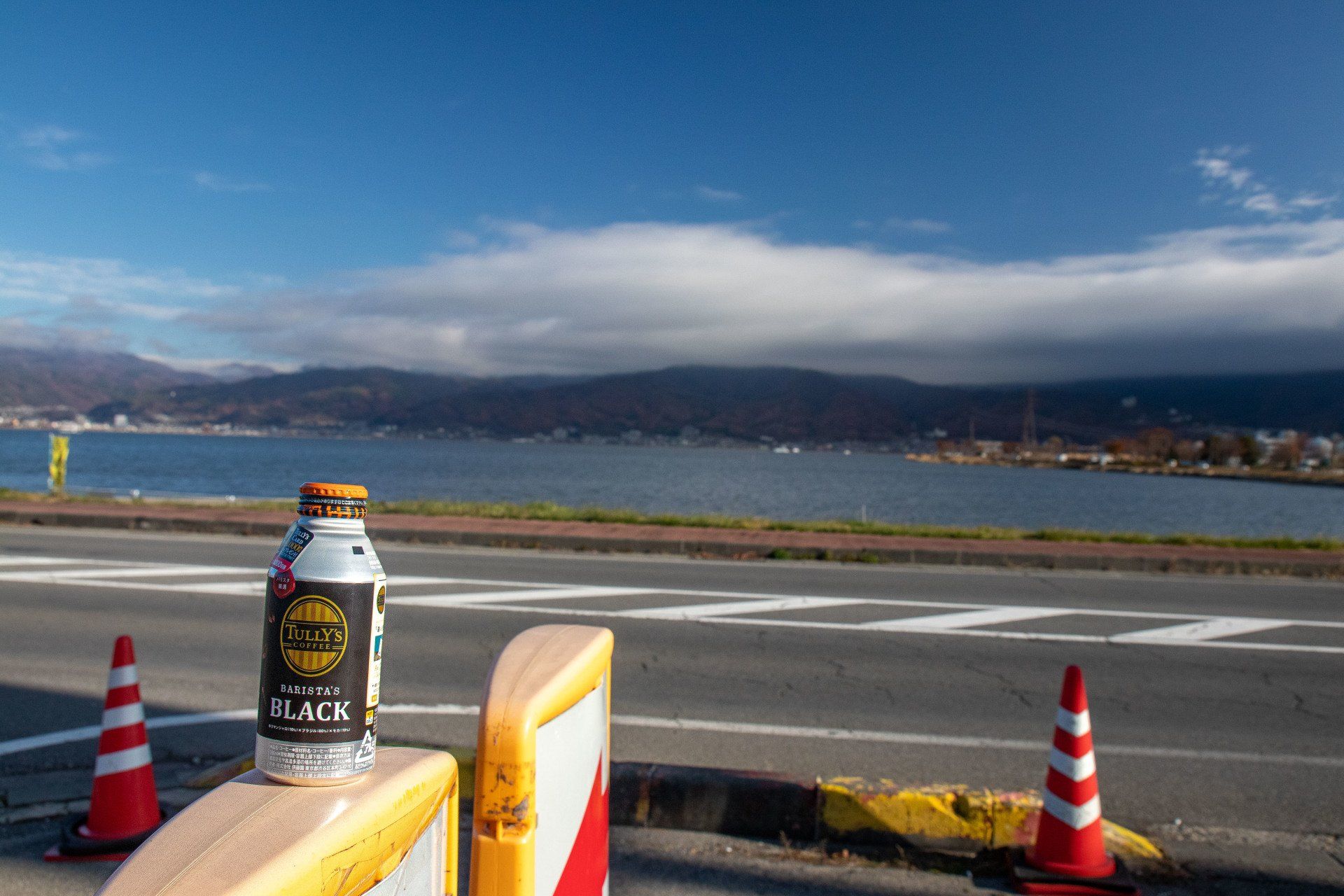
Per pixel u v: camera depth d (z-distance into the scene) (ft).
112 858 13.26
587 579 38.65
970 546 48.34
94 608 30.35
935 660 25.79
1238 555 48.08
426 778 4.17
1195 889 13.10
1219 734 19.93
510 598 33.81
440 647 25.98
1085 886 12.75
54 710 19.67
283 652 3.85
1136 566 46.39
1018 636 29.07
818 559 46.88
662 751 17.75
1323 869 13.84
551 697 5.09
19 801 15.11
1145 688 23.45
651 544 48.37
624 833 14.44
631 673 23.63
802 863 13.55
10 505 58.29
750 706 20.94
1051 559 46.50
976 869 13.47
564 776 5.49
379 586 4.09
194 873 2.95
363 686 3.98
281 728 3.82
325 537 3.97
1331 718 21.33
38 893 12.17
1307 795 16.66
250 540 49.34
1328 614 34.50
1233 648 28.19
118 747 13.78
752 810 14.56
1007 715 20.85
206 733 18.45
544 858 5.09
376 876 3.65
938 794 14.25
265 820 3.39
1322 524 151.74
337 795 3.68
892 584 39.22
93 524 53.62
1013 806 14.03
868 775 16.80
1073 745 13.19
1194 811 15.90
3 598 31.83
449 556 44.91
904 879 13.10
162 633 26.89
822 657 25.79
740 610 32.24
